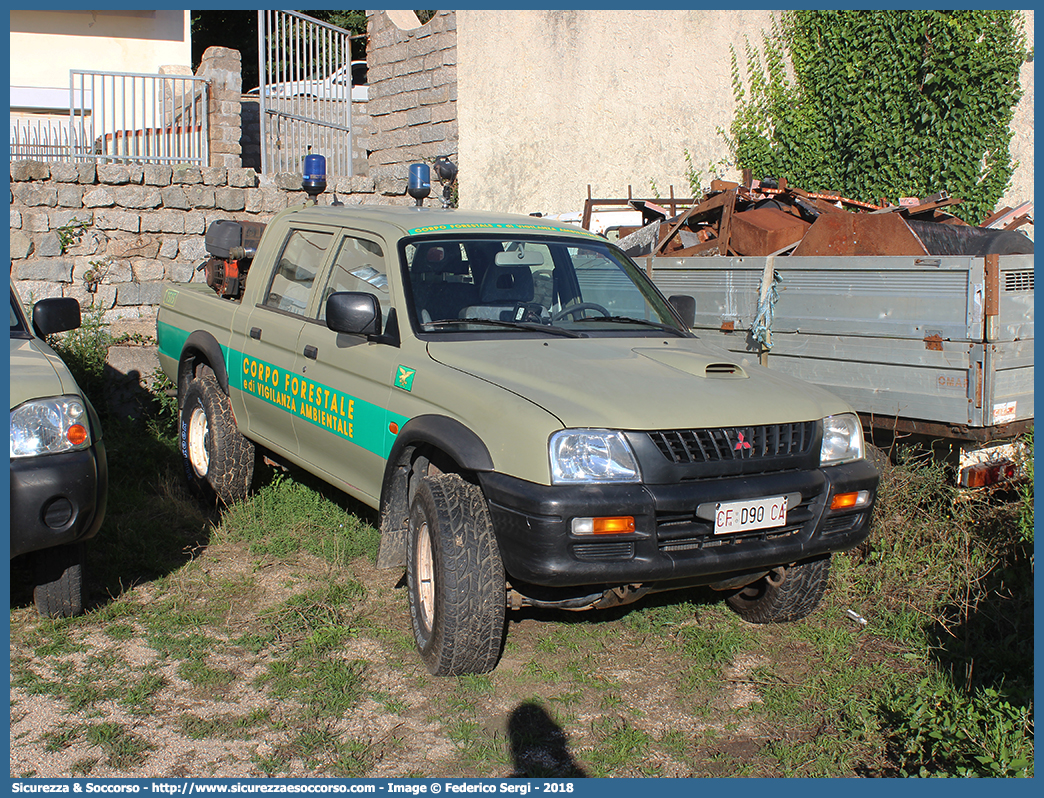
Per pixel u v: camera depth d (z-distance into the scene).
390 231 4.75
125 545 5.27
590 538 3.38
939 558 4.79
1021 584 4.53
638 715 3.69
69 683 3.80
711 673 4.02
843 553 5.01
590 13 13.27
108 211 9.08
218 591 4.82
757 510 3.62
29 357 4.33
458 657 3.78
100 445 4.22
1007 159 9.32
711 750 3.45
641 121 12.78
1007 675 3.92
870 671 4.04
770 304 5.50
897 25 9.94
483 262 4.73
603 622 4.52
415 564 4.04
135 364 8.28
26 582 4.79
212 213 9.56
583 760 3.36
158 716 3.58
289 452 5.33
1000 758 3.19
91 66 21.38
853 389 5.09
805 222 6.84
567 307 4.80
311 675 3.90
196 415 6.25
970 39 9.37
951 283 4.55
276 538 5.48
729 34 11.66
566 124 13.80
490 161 15.09
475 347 4.19
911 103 9.94
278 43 11.49
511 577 3.89
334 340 4.77
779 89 11.20
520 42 14.34
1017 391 4.60
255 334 5.57
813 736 3.55
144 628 4.36
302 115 11.92
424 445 4.10
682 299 5.19
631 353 4.25
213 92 12.46
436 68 14.63
